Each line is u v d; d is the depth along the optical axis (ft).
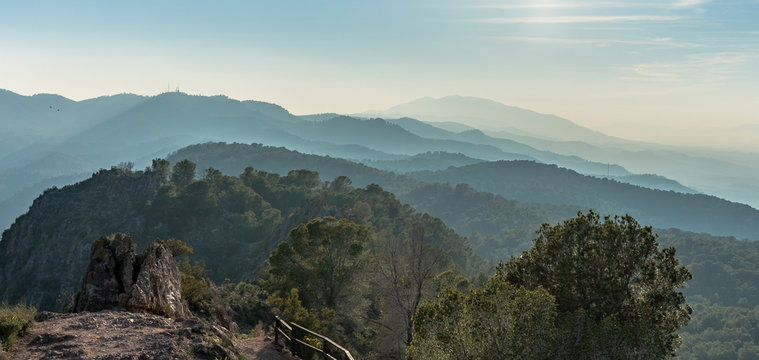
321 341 60.23
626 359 62.54
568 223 76.64
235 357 46.03
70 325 46.62
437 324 64.28
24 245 510.17
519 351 59.82
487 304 62.34
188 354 41.29
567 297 73.31
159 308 58.70
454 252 366.02
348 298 139.74
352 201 473.26
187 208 506.89
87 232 496.64
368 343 129.08
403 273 127.24
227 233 485.97
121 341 42.37
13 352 39.24
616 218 75.10
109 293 57.57
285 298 125.80
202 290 82.89
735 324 550.36
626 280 72.23
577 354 62.69
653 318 70.44
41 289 457.68
